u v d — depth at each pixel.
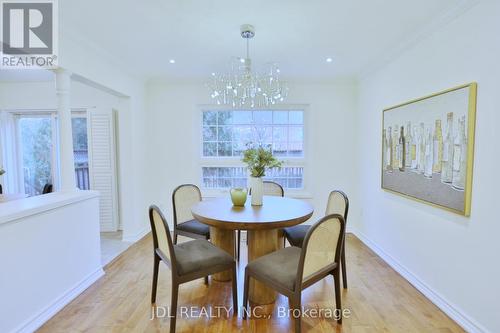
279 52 2.99
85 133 4.29
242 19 2.23
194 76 3.94
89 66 2.80
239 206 2.62
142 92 4.06
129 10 2.07
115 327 2.01
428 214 2.42
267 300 2.30
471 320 1.94
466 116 1.96
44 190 4.20
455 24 2.08
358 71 3.74
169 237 1.87
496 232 1.75
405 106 2.75
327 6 2.02
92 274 2.68
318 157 4.25
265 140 4.38
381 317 2.13
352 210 4.26
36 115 4.36
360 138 4.01
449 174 2.13
